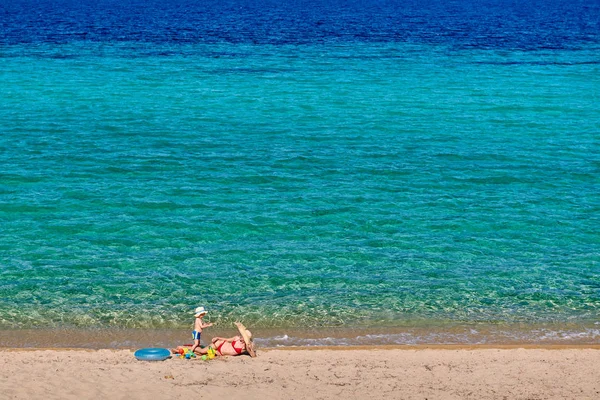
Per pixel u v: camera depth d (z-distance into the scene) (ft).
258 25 363.15
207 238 91.35
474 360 60.08
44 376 54.44
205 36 306.35
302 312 72.49
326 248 88.94
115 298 74.74
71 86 184.03
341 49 265.34
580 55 257.14
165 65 221.05
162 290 76.89
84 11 455.63
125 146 131.64
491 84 197.16
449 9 519.60
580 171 121.08
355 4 581.12
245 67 220.02
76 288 76.79
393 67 223.71
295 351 61.77
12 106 160.35
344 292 77.25
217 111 161.48
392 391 53.67
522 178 117.19
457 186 112.88
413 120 155.94
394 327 69.56
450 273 82.43
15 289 75.97
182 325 69.31
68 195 105.19
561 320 71.31
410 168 121.49
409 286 78.95
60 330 67.56
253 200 105.29
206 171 118.32
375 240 91.61
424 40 299.38
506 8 536.83
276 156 127.34
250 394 52.54
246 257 85.92
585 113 164.25
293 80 199.11
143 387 53.01
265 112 161.58
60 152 126.31
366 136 142.41
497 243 91.20
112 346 64.69
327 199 106.01
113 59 231.09
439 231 94.79
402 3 603.67
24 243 88.12
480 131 147.33
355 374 56.75
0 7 483.10
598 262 85.87
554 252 88.74
